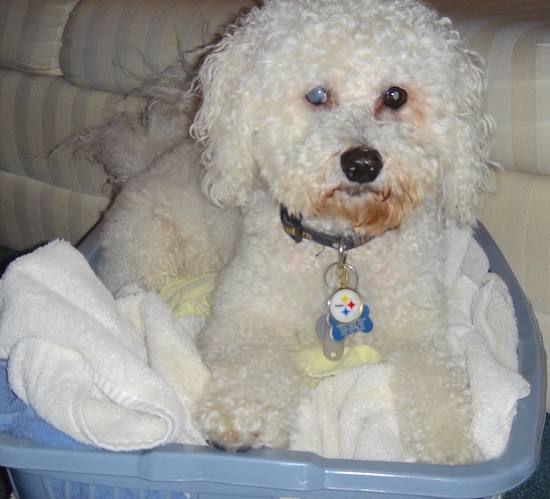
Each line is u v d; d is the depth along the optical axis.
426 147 0.59
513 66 0.72
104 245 0.83
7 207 1.19
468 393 0.57
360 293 0.63
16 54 1.10
